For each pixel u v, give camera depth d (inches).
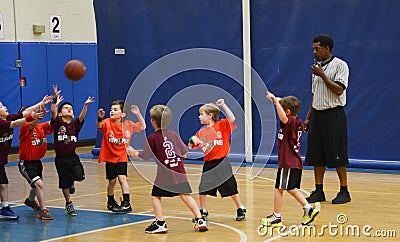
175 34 512.1
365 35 437.4
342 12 444.5
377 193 347.3
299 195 275.1
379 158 438.0
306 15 458.0
